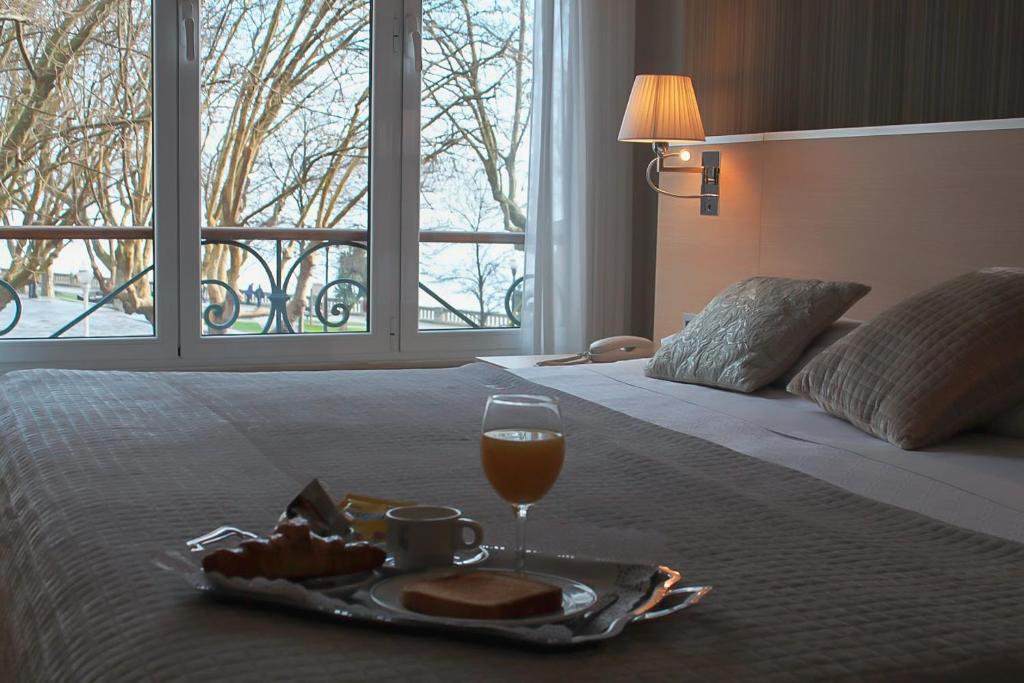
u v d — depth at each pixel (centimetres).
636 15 430
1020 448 211
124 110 373
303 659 100
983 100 276
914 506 169
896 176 293
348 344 407
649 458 187
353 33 397
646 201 433
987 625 116
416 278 413
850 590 124
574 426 216
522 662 101
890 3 304
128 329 383
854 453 204
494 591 109
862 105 315
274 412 225
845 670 103
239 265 394
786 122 344
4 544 164
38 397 235
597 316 423
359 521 132
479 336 425
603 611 111
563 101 410
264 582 110
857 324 278
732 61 367
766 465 187
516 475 120
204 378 266
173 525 143
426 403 240
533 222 412
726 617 114
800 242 327
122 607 115
